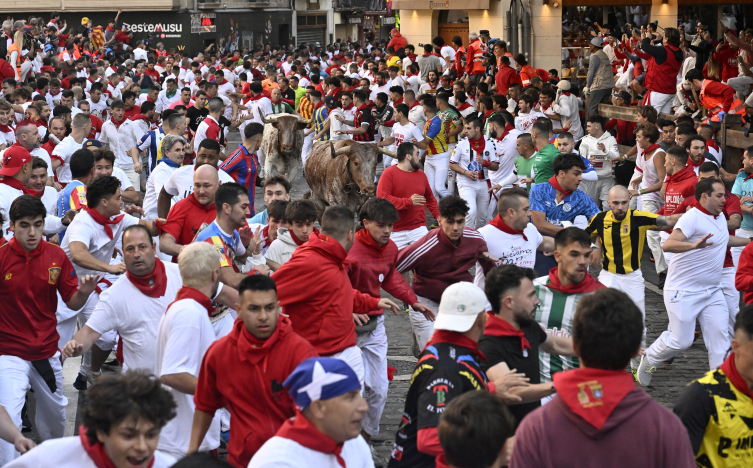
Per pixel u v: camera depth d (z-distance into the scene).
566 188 7.71
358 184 11.52
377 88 21.64
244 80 25.89
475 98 19.23
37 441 6.41
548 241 7.31
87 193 6.80
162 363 4.72
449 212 6.41
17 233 5.65
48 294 5.83
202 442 4.80
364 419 6.09
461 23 28.31
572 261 5.18
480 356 4.22
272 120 14.41
